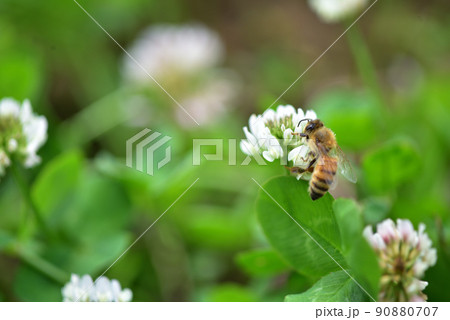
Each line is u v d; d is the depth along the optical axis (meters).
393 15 0.48
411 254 0.22
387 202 0.28
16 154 0.26
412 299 0.22
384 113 0.33
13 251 0.28
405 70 0.45
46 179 0.29
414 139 0.36
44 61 0.43
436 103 0.37
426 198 0.29
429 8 0.49
